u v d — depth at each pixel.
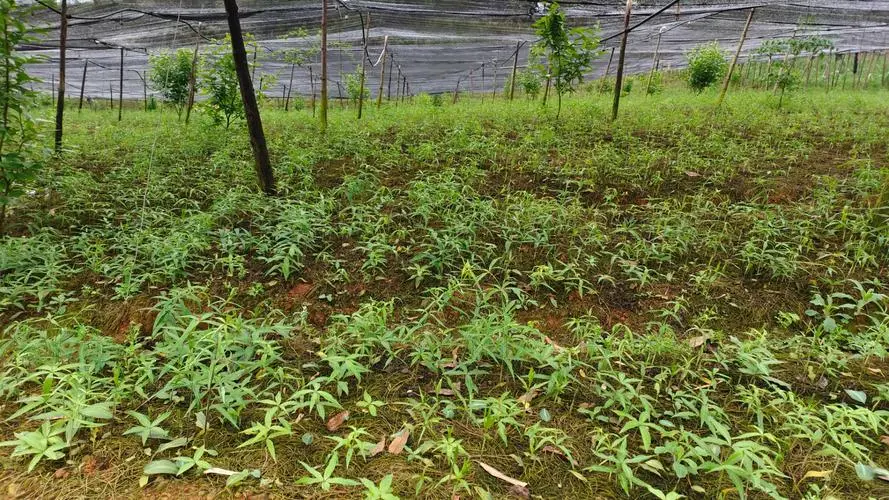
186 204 4.87
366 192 5.03
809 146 6.62
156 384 2.49
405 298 3.51
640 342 2.88
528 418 2.33
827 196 4.55
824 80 20.41
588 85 20.77
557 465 2.06
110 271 3.61
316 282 3.61
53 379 2.37
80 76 19.09
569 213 4.47
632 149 6.32
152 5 8.94
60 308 3.15
